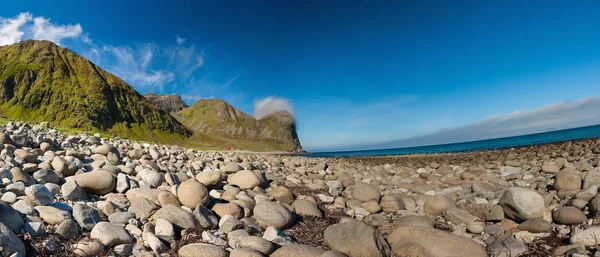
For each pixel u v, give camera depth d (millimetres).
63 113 130750
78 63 167500
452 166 25766
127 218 7551
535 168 20344
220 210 9000
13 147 10344
